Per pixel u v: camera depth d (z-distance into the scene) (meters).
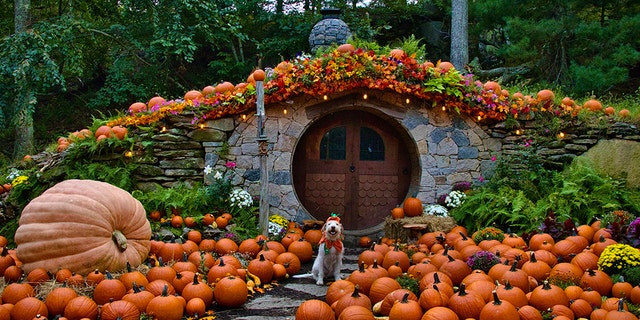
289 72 9.62
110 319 5.10
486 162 9.98
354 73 9.56
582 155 9.64
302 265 8.16
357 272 6.04
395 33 19.44
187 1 15.41
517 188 9.25
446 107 9.90
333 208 10.41
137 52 18.88
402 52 9.82
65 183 6.46
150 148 9.53
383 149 10.46
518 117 9.96
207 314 5.68
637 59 13.22
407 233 8.90
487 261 6.21
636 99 13.16
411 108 9.97
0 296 5.57
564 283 5.66
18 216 9.17
